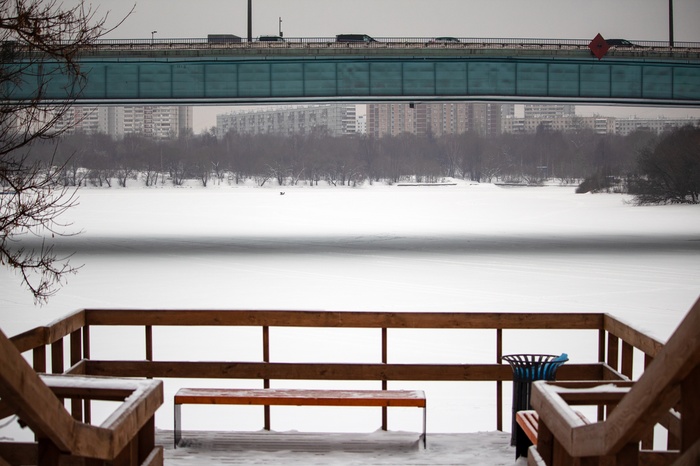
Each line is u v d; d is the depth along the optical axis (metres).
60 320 6.66
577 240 45.75
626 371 6.69
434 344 16.38
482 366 7.25
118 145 173.62
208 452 6.55
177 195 107.69
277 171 170.25
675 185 84.00
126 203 86.81
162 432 7.16
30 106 10.91
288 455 6.42
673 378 2.26
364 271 30.81
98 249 40.22
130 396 3.68
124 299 23.23
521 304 22.36
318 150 183.00
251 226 57.25
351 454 6.50
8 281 26.53
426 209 77.19
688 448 2.03
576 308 21.59
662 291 25.11
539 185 177.50
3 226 10.76
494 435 7.12
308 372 7.23
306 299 23.55
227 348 15.88
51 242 44.25
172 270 30.97
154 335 17.03
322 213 71.44
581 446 3.04
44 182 11.38
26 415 2.55
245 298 23.72
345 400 6.69
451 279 28.30
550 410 3.54
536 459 3.76
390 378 7.22
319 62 45.59
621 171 160.62
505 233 50.81
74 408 6.44
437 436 7.10
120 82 44.81
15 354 2.40
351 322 7.27
